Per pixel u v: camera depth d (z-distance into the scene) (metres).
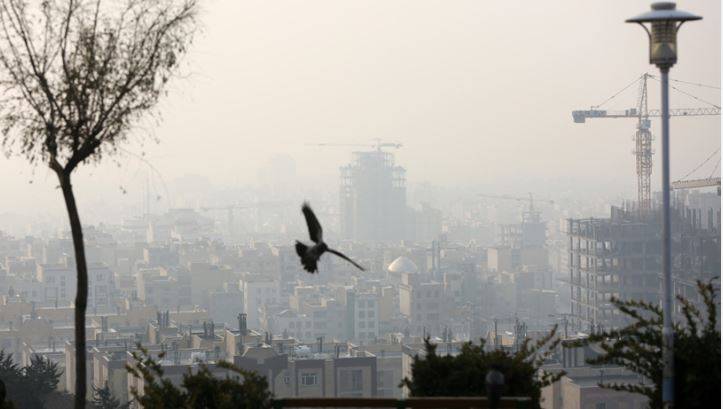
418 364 18.12
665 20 17.20
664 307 17.30
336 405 16.73
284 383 106.56
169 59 20.19
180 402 17.30
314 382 107.56
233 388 17.25
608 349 18.47
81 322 20.09
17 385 54.06
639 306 18.58
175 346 108.25
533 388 17.92
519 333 123.12
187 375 17.50
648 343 18.16
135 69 20.11
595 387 96.44
